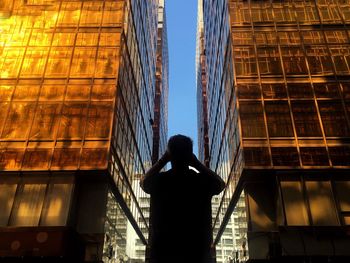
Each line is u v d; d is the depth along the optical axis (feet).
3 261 70.54
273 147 83.61
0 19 102.06
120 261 103.04
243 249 87.45
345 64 94.89
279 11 104.58
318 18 102.73
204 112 253.24
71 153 82.94
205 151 234.38
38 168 81.20
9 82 92.38
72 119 87.40
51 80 93.04
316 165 81.20
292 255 72.79
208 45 199.31
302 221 76.13
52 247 70.85
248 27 102.22
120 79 97.09
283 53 97.35
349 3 105.09
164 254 6.89
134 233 156.66
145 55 160.97
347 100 89.51
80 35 100.58
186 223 7.10
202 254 6.97
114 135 88.28
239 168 88.74
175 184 7.43
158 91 257.55
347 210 77.36
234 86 95.20
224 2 118.01
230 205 106.22
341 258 72.64
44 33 100.42
